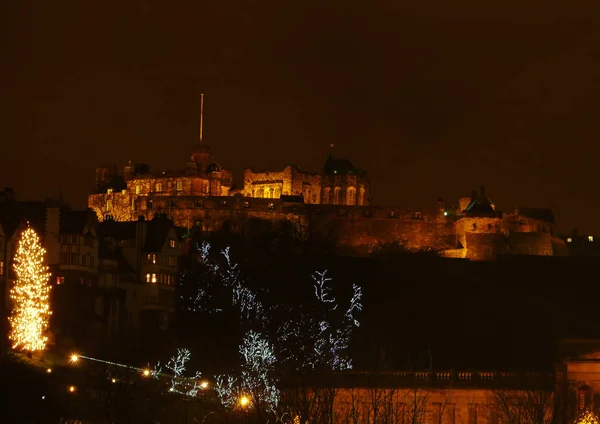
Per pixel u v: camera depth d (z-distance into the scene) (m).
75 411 118.50
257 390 107.62
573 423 106.75
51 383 128.00
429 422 110.75
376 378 112.56
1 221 179.00
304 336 199.88
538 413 101.31
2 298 176.62
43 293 165.75
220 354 184.75
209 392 142.25
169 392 132.62
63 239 191.88
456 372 114.50
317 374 111.00
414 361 182.75
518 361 186.62
